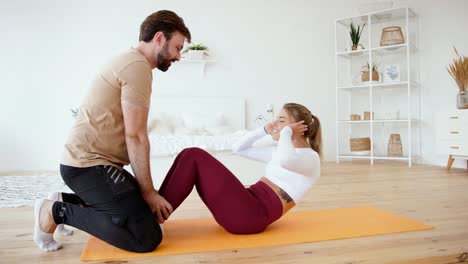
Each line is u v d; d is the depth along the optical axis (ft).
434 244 5.42
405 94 18.01
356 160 19.19
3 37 16.61
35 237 5.32
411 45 16.75
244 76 18.47
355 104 19.21
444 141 14.70
